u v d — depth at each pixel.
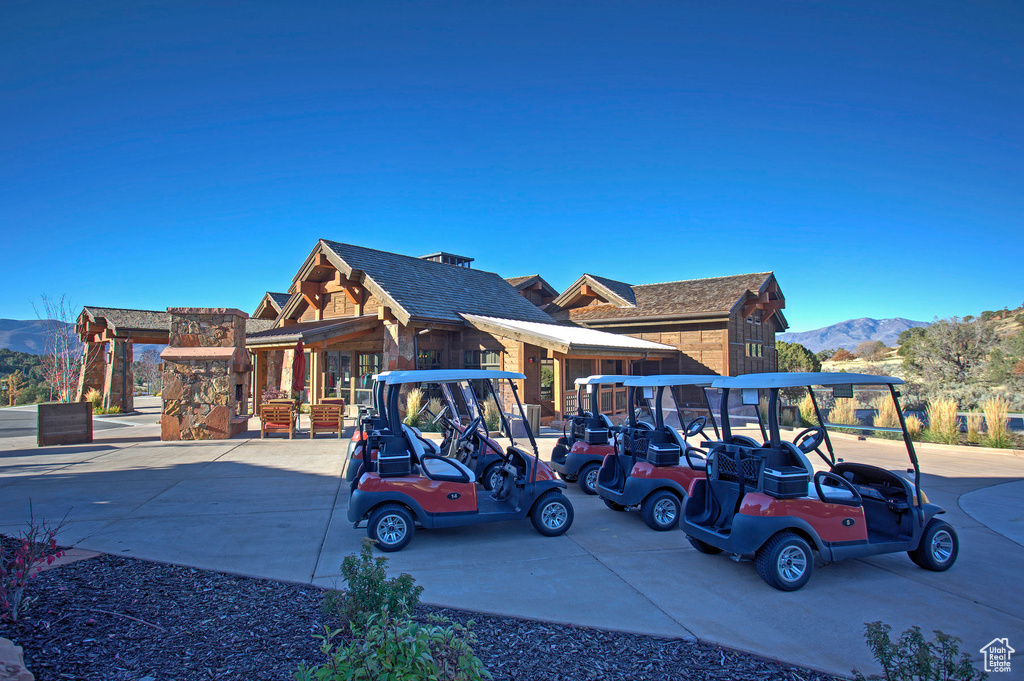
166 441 13.70
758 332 25.20
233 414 14.52
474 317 18.33
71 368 25.39
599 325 25.05
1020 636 4.09
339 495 8.18
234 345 14.73
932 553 5.42
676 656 3.69
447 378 6.36
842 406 17.52
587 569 5.38
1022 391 22.86
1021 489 9.17
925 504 5.50
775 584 4.87
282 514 7.14
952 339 27.33
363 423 7.59
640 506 7.67
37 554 4.25
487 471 8.02
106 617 4.01
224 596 4.46
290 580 4.86
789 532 5.00
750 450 5.28
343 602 3.79
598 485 7.54
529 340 16.70
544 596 4.68
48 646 3.54
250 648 3.57
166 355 13.88
